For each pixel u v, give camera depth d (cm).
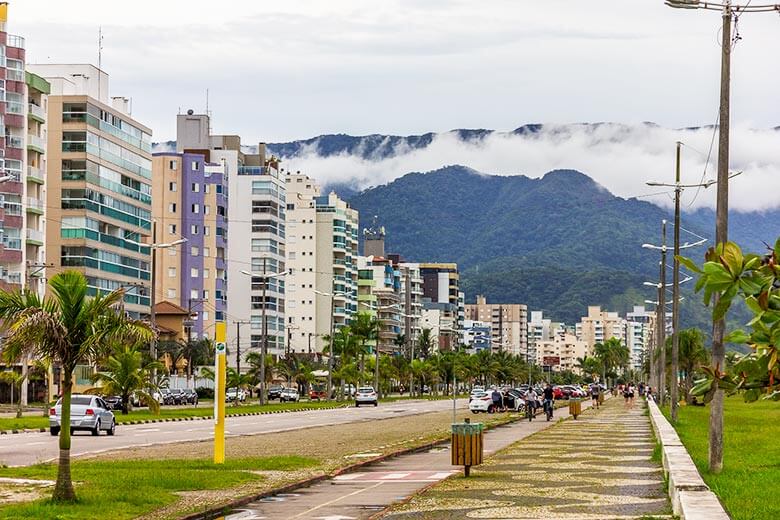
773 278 948
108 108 13488
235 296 19425
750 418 7144
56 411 5212
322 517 2119
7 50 10444
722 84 2898
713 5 2884
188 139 19238
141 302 14375
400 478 2991
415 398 16762
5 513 2052
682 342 12925
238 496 2428
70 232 12738
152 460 3431
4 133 10306
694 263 966
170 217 17438
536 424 6700
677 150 6128
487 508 2173
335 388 15875
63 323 2244
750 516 1922
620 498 2311
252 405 11094
